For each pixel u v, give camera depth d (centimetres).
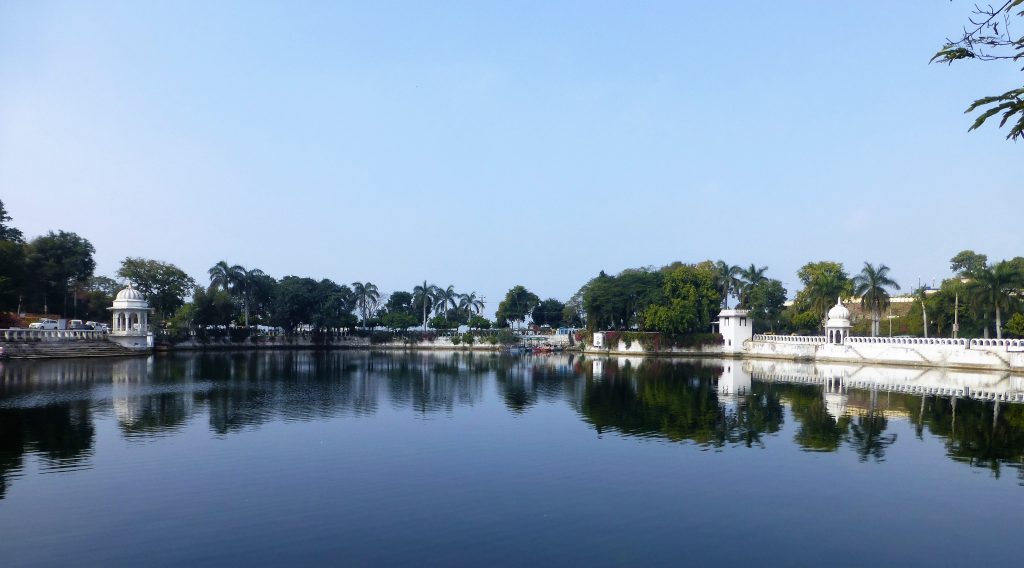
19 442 2934
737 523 1959
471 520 1959
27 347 8000
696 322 10806
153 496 2161
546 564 1647
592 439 3120
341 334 13562
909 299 11888
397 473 2470
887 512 2075
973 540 1847
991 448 2981
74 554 1688
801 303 11262
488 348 12862
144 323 9731
